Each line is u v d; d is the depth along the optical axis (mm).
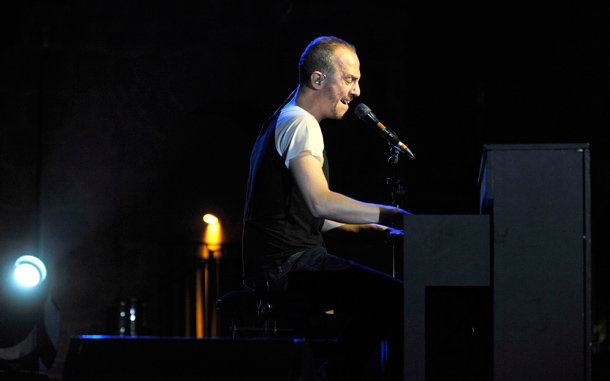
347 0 25328
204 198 28047
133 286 23953
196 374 6996
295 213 9570
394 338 9086
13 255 23656
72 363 7059
